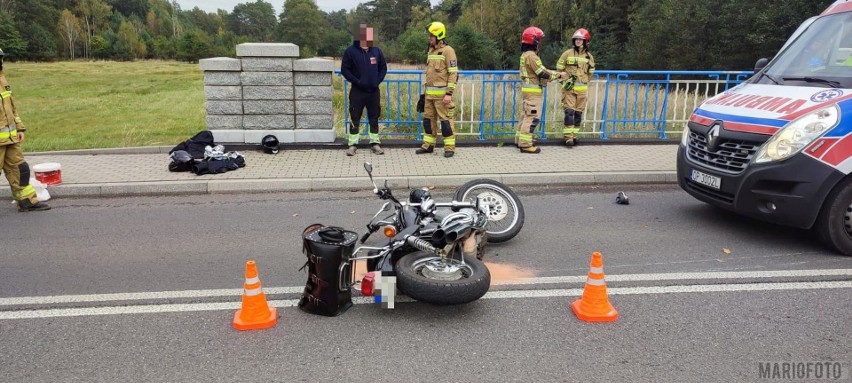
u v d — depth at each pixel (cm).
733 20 3234
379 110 990
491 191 608
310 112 1026
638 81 1098
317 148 1031
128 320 423
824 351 374
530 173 857
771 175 543
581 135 1134
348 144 1024
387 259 449
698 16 3428
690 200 764
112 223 671
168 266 532
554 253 564
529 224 659
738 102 614
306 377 347
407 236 445
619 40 5225
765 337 392
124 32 9250
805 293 463
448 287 404
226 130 1027
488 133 1100
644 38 4094
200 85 3027
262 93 1015
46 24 8981
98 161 955
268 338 397
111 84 3148
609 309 424
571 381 340
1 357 371
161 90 2720
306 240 425
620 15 5175
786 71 639
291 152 1011
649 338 393
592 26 5341
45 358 370
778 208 545
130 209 732
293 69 1006
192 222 674
